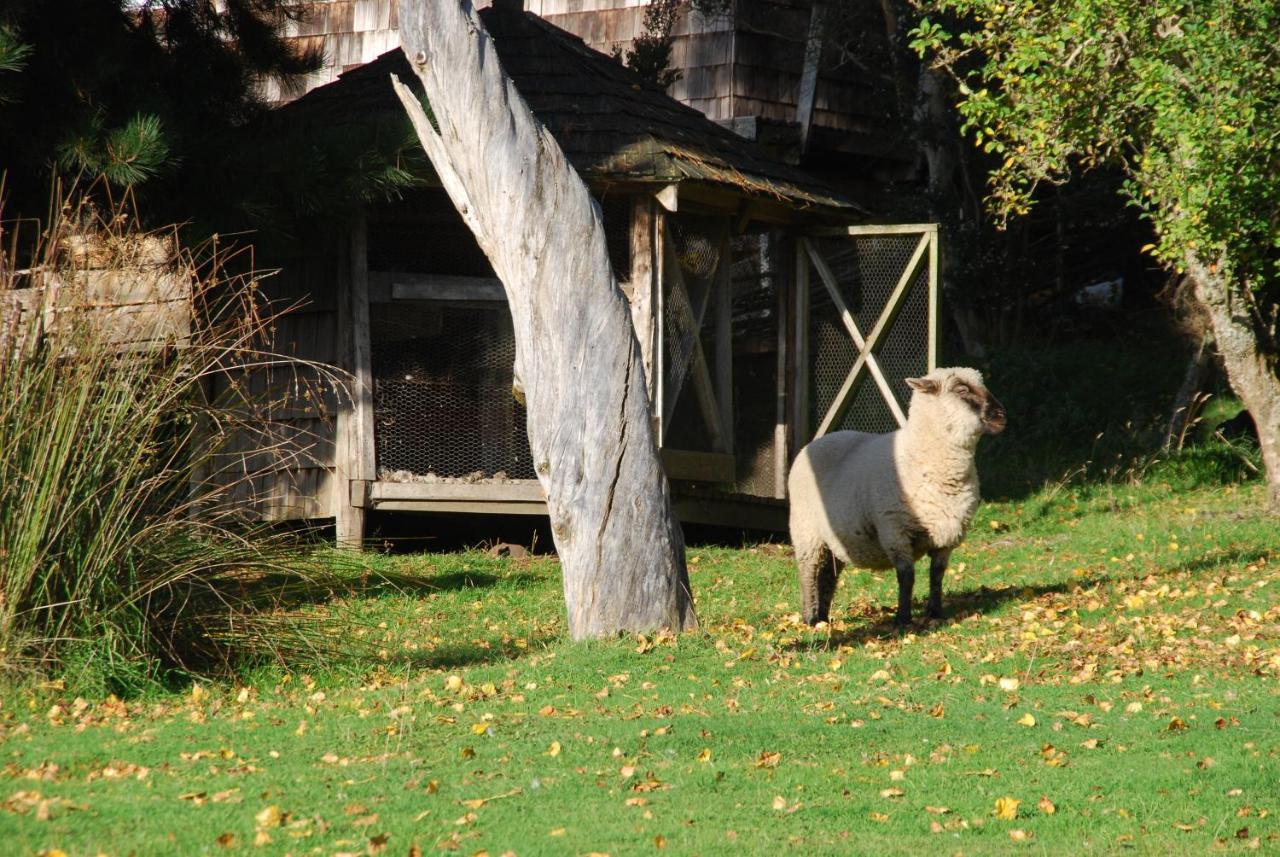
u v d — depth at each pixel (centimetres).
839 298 1903
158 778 739
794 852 652
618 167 1709
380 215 1733
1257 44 1390
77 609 956
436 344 1750
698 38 2822
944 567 1255
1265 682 1012
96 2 1563
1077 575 1502
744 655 1077
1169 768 802
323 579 1152
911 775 790
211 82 1714
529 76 1859
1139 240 3034
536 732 864
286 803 697
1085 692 987
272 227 1577
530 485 1739
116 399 994
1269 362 1816
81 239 1166
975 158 2833
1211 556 1546
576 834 667
